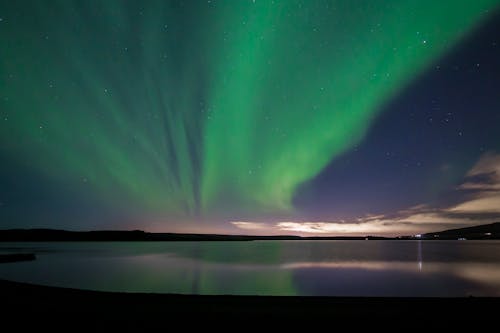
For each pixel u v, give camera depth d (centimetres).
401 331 916
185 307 1130
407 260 5316
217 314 1055
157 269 3775
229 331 920
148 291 2259
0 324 962
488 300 1202
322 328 943
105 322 977
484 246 13288
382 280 2827
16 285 1507
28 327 938
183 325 958
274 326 955
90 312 1070
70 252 7469
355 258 5931
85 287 2373
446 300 1212
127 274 3244
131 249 10294
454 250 9650
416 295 2086
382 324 967
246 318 1020
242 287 2452
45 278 2838
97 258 5603
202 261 5138
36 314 1052
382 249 10719
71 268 3750
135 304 1174
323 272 3466
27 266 3847
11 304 1169
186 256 6562
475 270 3653
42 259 5106
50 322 978
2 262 4238
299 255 7075
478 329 923
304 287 2455
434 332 905
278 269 3806
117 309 1106
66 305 1154
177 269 3797
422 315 1039
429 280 2806
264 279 2897
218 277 3064
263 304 1171
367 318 1017
